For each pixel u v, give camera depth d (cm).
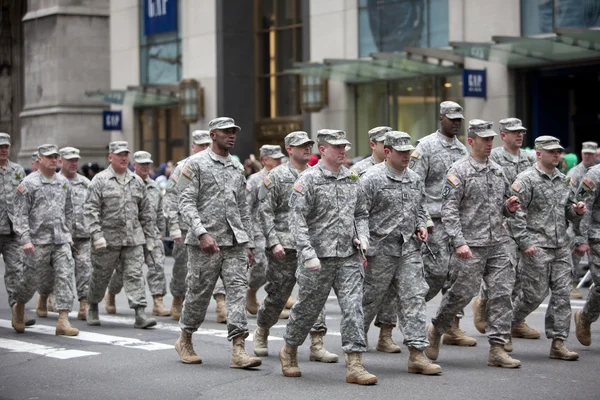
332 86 7675
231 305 2633
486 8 6400
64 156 3872
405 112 7219
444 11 6762
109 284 3872
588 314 2930
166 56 9488
